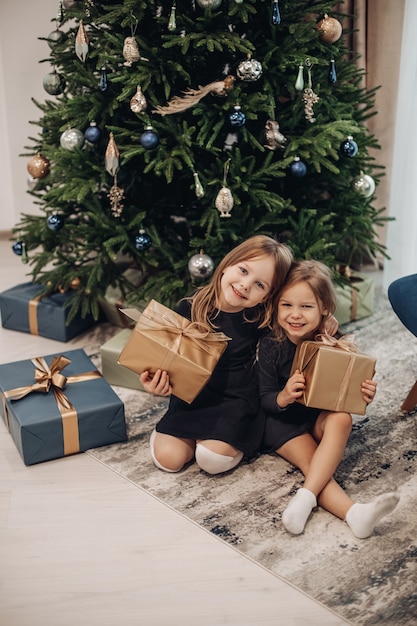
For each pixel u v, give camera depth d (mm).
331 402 1725
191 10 2086
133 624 1396
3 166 3225
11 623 1399
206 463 1776
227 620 1405
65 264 2430
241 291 1787
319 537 1613
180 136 2102
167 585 1490
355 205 2393
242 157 2242
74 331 2529
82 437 1892
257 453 1897
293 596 1460
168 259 2322
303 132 2213
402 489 1765
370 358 1719
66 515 1691
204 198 2189
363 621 1394
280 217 2340
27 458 1845
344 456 1896
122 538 1618
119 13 1973
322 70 2236
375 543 1593
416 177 2594
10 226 3359
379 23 2613
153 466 1863
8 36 2982
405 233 2676
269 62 2119
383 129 2754
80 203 2322
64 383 1936
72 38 2166
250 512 1696
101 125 2152
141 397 2184
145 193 2369
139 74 1996
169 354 1724
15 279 2949
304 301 1775
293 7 2119
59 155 2178
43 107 2359
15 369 2051
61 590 1478
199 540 1613
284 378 1878
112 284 2398
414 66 2508
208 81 2162
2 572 1523
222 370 1880
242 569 1530
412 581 1484
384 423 2037
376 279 2936
